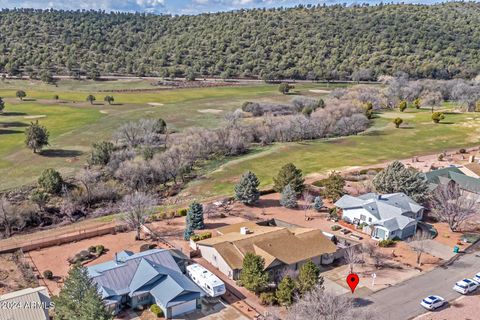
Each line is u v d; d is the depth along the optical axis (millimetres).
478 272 50438
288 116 121062
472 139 115250
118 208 71562
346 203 64125
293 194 68375
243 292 46062
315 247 51906
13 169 85062
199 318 41625
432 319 41594
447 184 70062
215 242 51500
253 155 99625
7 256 52812
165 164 83000
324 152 101500
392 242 56750
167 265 47031
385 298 44906
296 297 42094
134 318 41656
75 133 110062
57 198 73500
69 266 50906
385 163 92812
